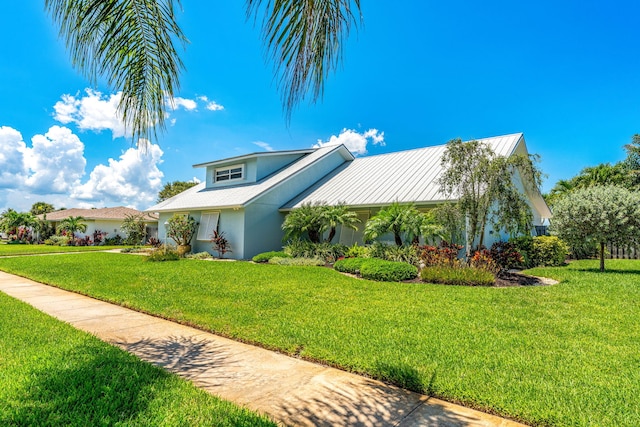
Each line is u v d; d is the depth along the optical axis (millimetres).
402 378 3492
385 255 12328
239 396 3215
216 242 16766
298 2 2393
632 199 10445
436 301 7004
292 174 18078
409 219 11805
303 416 2846
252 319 5738
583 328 5160
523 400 3031
